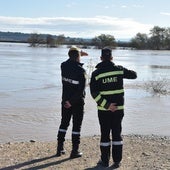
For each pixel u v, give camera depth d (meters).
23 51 106.31
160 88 25.92
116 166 8.29
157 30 184.25
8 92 22.62
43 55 81.31
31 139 11.88
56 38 175.00
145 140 11.32
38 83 28.23
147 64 60.84
